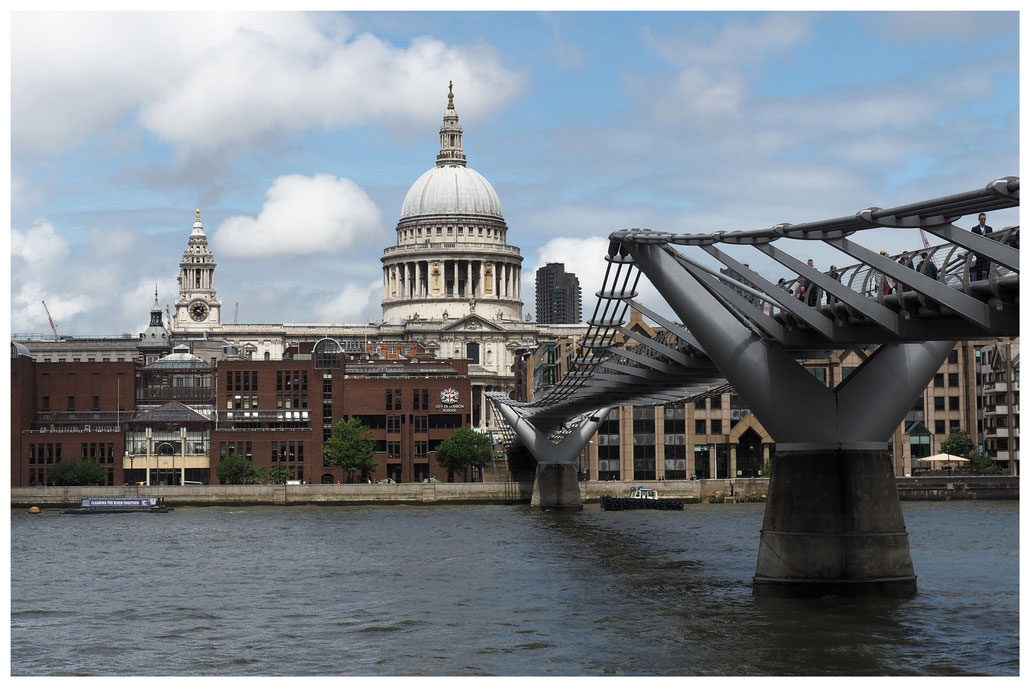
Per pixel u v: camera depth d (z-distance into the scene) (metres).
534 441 157.75
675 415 183.25
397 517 139.88
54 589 74.50
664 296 65.25
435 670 49.03
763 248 55.53
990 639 52.62
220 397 195.38
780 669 47.62
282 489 170.12
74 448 185.50
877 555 62.97
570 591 69.69
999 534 104.25
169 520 138.88
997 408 181.38
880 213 45.34
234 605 67.06
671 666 48.59
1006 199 39.19
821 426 62.94
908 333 53.34
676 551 92.38
